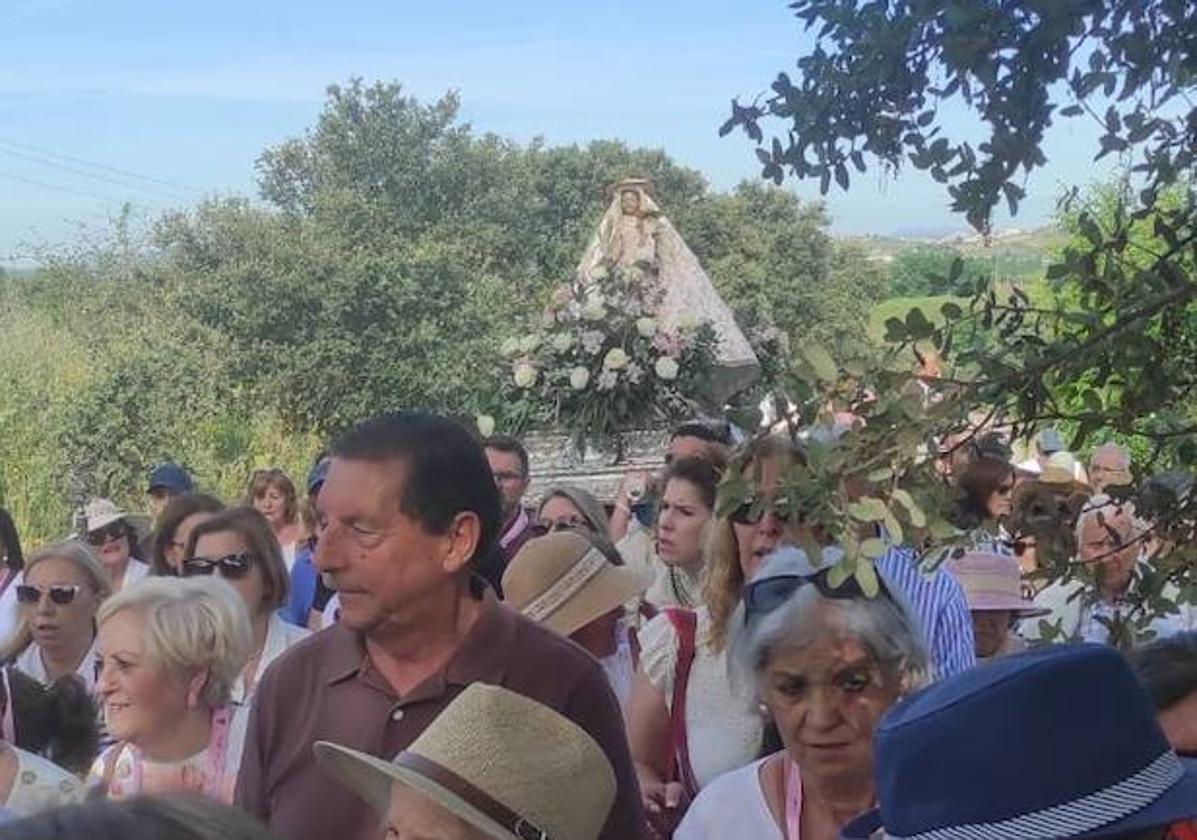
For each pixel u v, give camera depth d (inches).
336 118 1578.5
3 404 854.5
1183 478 119.0
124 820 48.7
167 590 152.4
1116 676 76.8
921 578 160.4
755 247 1617.9
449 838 97.9
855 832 95.0
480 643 125.6
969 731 75.8
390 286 1099.3
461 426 128.0
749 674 122.0
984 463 128.7
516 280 1528.1
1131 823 74.4
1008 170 106.8
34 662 226.1
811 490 104.4
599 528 267.1
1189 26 104.6
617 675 187.0
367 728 123.4
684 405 365.4
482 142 1627.7
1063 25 100.5
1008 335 113.0
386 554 121.7
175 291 1133.7
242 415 995.3
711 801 126.9
